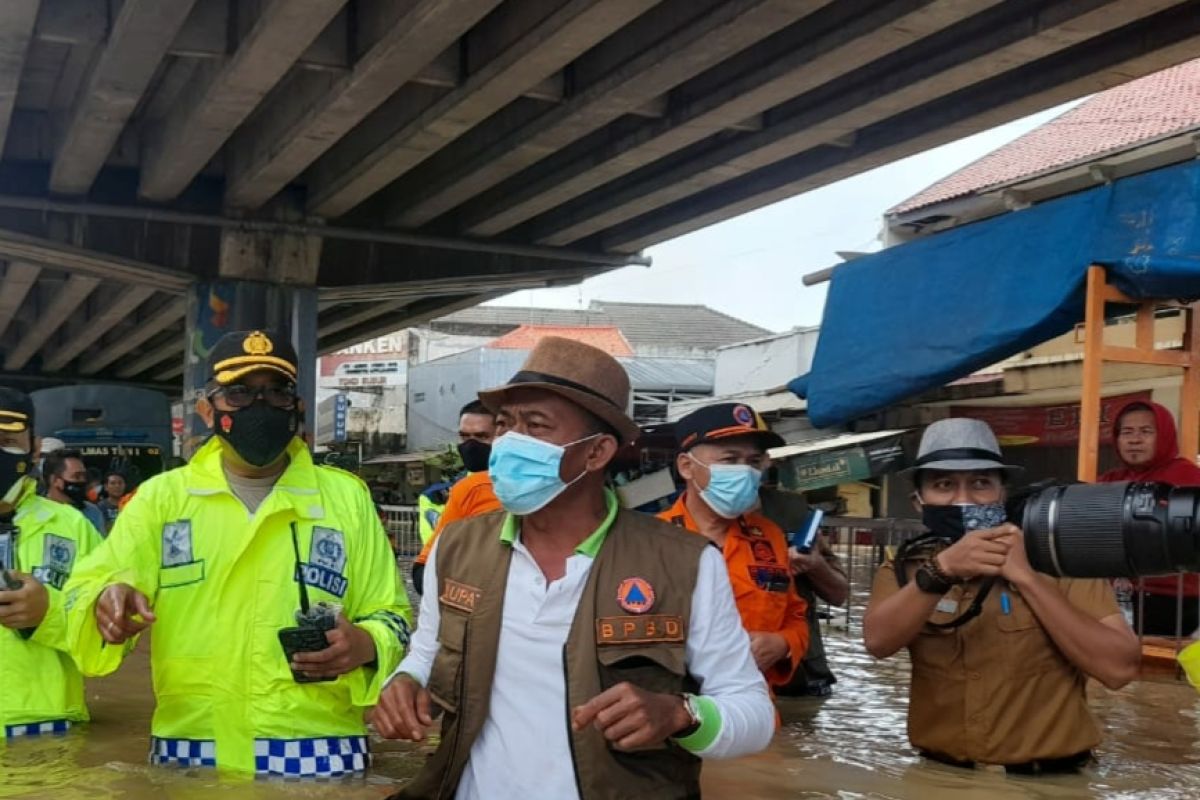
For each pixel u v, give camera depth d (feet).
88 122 36.55
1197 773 13.79
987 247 25.53
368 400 127.95
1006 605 13.23
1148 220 22.00
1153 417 21.34
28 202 44.88
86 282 63.26
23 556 14.24
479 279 54.34
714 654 7.83
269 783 11.14
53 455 24.53
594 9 26.37
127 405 60.18
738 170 39.86
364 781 11.40
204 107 34.42
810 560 17.67
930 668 13.78
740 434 13.34
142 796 10.77
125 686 19.67
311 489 11.77
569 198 44.57
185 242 48.65
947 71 29.35
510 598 7.86
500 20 30.35
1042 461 58.70
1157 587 22.66
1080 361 51.44
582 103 33.24
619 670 7.60
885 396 27.45
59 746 13.84
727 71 32.48
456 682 7.83
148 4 27.50
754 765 14.29
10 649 14.24
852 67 29.43
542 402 7.86
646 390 99.45
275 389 11.27
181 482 11.62
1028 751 13.28
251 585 11.46
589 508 8.04
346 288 51.47
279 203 48.14
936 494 13.35
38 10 29.76
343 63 31.27
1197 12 26.45
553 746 7.61
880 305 28.14
